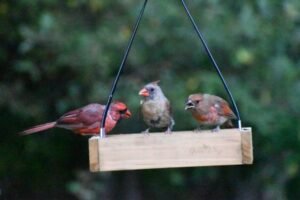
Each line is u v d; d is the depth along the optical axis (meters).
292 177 14.13
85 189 14.04
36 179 15.41
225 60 13.26
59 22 12.95
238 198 15.00
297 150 13.46
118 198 15.14
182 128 12.59
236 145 7.38
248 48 13.21
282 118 13.28
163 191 15.34
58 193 15.43
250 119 12.98
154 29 12.91
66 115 8.38
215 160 7.41
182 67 13.30
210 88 12.80
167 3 12.95
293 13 13.39
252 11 13.21
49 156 15.23
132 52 12.89
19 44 13.69
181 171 14.91
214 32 13.01
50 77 13.80
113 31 12.91
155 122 8.05
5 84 13.95
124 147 7.45
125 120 12.93
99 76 12.91
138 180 15.27
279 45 13.47
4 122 14.62
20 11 13.44
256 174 14.50
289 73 13.30
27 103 13.96
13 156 15.12
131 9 13.01
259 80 13.39
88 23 13.21
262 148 13.66
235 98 12.93
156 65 13.19
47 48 12.85
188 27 13.05
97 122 8.19
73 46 12.75
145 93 8.01
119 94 12.78
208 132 7.44
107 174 14.33
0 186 15.30
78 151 15.16
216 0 12.94
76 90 13.23
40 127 8.42
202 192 15.32
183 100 12.64
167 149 7.43
